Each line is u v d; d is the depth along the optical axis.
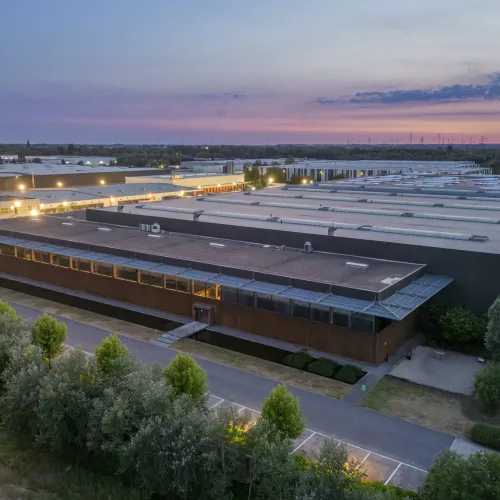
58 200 94.06
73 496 22.38
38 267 55.50
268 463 19.52
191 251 48.84
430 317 39.28
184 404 23.34
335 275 40.19
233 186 136.50
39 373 26.69
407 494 21.62
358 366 34.94
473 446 25.84
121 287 48.50
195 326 41.84
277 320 39.06
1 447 25.67
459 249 40.72
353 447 25.73
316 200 73.00
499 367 30.20
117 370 26.61
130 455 22.00
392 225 52.50
